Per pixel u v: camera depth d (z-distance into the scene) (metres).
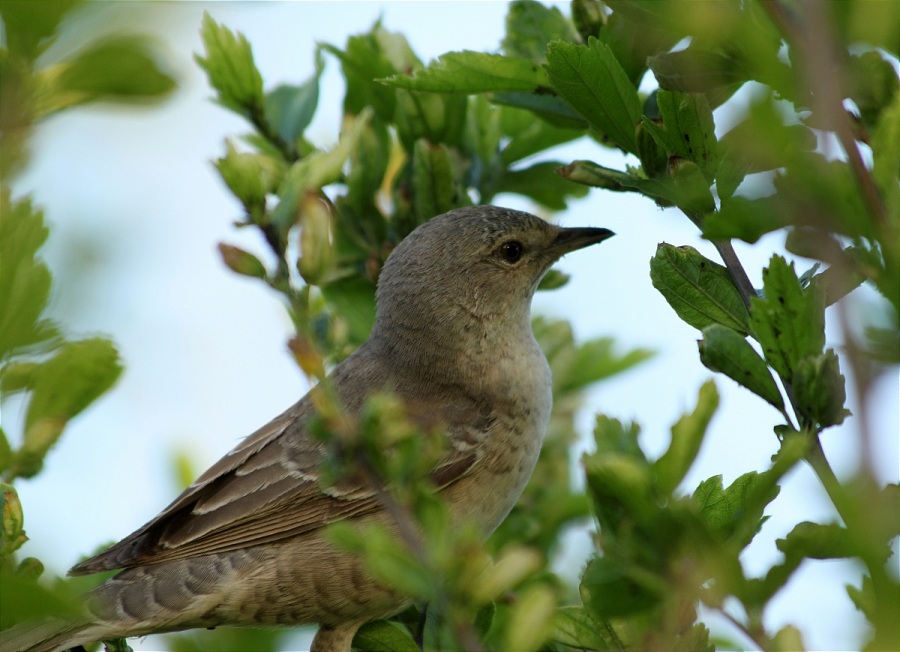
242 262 5.60
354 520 10.55
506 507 11.05
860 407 3.95
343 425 4.86
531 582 9.41
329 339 11.05
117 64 4.93
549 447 11.67
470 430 10.86
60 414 7.32
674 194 6.59
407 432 4.81
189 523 10.61
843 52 4.82
